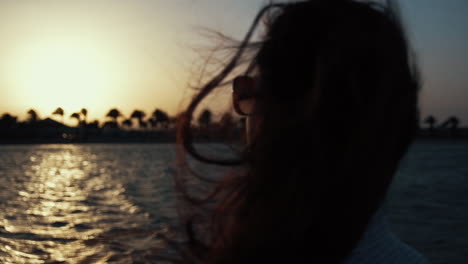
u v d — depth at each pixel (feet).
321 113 2.10
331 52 2.14
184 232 2.40
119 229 39.93
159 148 400.67
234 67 2.43
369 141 2.07
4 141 529.45
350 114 2.10
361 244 2.29
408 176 115.85
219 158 2.42
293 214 2.07
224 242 2.21
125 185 86.02
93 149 384.88
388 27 2.31
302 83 2.21
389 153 2.13
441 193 78.23
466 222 48.26
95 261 26.20
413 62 2.36
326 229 2.06
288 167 2.11
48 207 56.44
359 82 2.11
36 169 140.15
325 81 2.12
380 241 2.34
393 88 2.16
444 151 329.52
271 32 2.39
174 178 2.43
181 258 2.42
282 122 2.16
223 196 2.28
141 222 42.57
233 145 2.47
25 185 88.07
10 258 31.37
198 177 2.39
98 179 102.47
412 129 2.26
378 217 2.40
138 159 208.85
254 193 2.16
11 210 53.47
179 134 2.55
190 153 2.49
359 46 2.16
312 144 2.09
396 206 58.34
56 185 87.92
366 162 2.06
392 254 2.35
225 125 2.49
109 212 51.13
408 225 46.55
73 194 71.61
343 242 2.08
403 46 2.34
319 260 2.09
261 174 2.15
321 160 2.07
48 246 34.17
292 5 2.45
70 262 28.96
